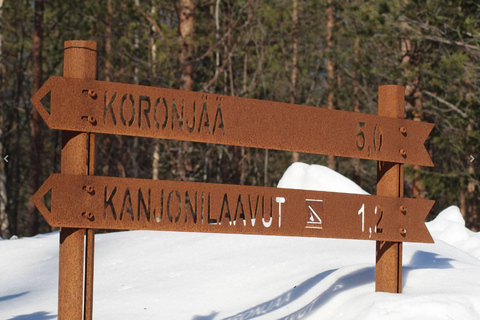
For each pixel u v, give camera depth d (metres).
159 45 21.12
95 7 25.03
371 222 5.61
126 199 4.68
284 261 8.06
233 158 27.62
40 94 4.52
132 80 25.02
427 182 20.25
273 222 5.18
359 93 29.47
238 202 5.04
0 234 23.88
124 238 10.99
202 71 26.12
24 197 33.09
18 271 9.97
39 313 7.25
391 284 5.70
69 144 4.62
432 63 21.67
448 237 11.09
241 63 27.67
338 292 5.93
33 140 24.48
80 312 4.59
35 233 24.20
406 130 5.91
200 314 6.71
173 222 4.81
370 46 22.72
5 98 26.39
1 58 25.05
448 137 21.50
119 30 25.25
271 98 28.88
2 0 24.09
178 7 21.59
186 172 19.38
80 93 4.61
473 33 19.11
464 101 21.14
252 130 5.21
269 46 27.02
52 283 9.12
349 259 7.76
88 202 4.58
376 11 20.62
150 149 25.66
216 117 5.07
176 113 4.93
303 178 12.16
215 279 7.86
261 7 24.91
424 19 20.59
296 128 5.40
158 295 7.48
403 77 20.69
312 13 30.31
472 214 23.09
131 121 4.76
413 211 5.81
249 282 7.59
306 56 31.59
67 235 4.59
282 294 6.76
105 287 8.22
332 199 5.45
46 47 28.23
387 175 5.88
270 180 31.61
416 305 5.12
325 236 5.38
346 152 5.62
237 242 9.34
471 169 22.58
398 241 5.72
